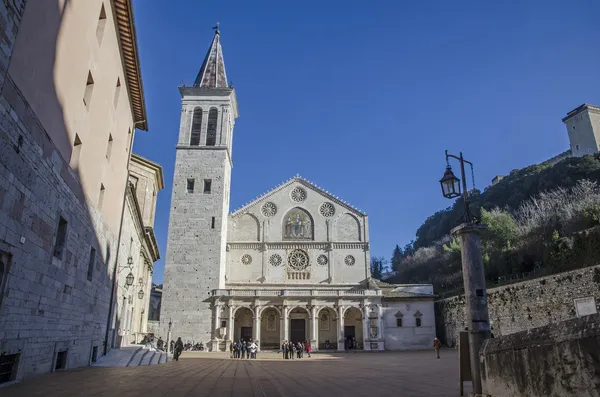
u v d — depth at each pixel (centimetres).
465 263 1141
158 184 5569
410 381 1720
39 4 1329
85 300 2077
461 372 1132
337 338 5734
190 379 1784
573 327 543
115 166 2636
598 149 10525
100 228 2314
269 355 4997
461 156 1286
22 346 1356
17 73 1221
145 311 5547
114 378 1630
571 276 3681
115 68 2395
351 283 6309
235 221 6581
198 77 7288
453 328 5784
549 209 6812
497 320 4622
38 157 1400
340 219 6638
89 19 1836
